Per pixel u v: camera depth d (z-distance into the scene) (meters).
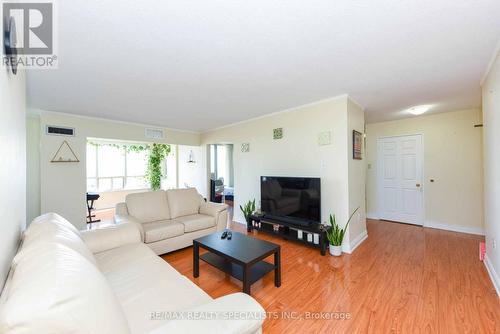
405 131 4.50
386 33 1.61
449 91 2.88
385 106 3.59
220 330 0.89
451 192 4.02
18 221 1.32
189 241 3.11
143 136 4.83
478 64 2.13
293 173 3.63
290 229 3.47
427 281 2.24
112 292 0.86
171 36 1.62
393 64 2.10
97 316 0.69
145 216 3.13
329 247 3.00
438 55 1.95
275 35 1.62
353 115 3.25
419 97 3.13
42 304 0.61
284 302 1.93
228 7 1.33
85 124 4.04
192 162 6.29
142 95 2.91
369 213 4.98
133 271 1.64
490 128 2.31
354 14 1.40
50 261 0.78
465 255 2.88
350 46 1.78
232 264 2.37
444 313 1.75
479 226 3.77
